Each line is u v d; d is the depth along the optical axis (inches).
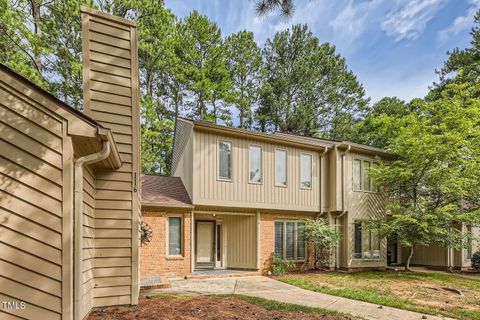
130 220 226.2
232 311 227.3
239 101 909.8
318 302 276.1
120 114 230.1
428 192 519.8
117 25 235.3
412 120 564.7
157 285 310.7
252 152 470.6
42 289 147.6
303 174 513.0
